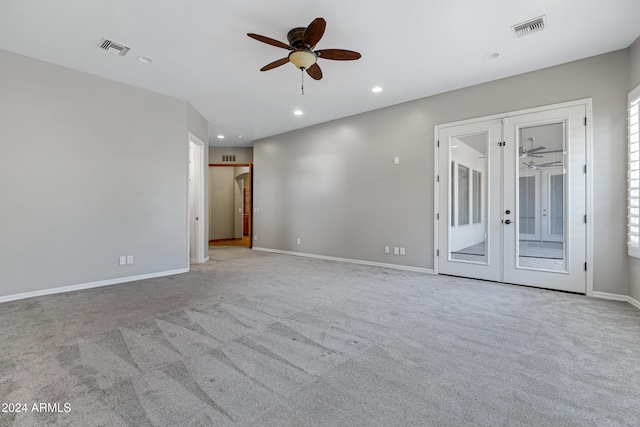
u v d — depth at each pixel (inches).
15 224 134.3
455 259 179.6
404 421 58.0
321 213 249.8
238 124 253.4
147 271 177.8
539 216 152.9
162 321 108.2
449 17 111.0
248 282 166.7
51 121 143.9
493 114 165.2
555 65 147.4
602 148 136.8
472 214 173.2
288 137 275.6
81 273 152.7
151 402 63.3
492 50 134.0
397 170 203.0
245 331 99.7
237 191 396.5
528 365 79.0
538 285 152.5
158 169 182.9
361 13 108.4
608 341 92.8
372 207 216.2
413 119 195.5
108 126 162.2
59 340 92.4
